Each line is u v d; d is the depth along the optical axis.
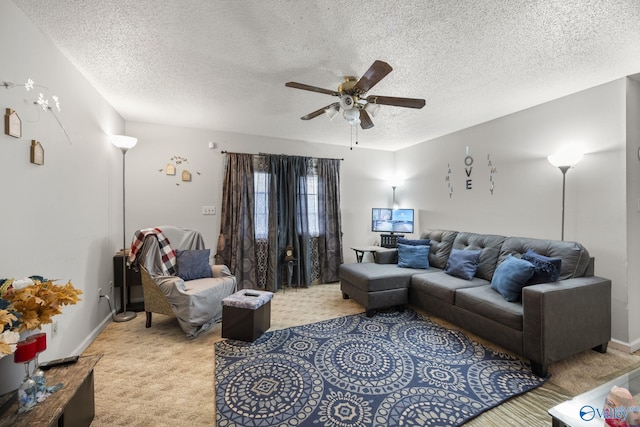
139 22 1.67
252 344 2.40
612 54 1.99
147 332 2.64
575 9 1.54
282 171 4.24
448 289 2.65
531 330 1.94
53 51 1.89
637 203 2.35
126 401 1.67
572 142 2.62
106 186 2.84
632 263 2.30
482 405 1.63
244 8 1.55
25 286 1.21
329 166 4.59
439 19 1.63
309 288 4.21
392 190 5.14
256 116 3.34
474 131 3.62
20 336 1.18
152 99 2.83
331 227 4.57
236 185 3.97
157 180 3.63
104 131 2.78
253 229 4.03
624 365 2.05
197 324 2.52
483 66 2.17
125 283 2.99
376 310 3.22
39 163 1.73
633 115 2.34
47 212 1.83
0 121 1.44
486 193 3.45
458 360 2.12
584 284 2.10
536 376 1.91
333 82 2.44
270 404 1.65
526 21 1.65
